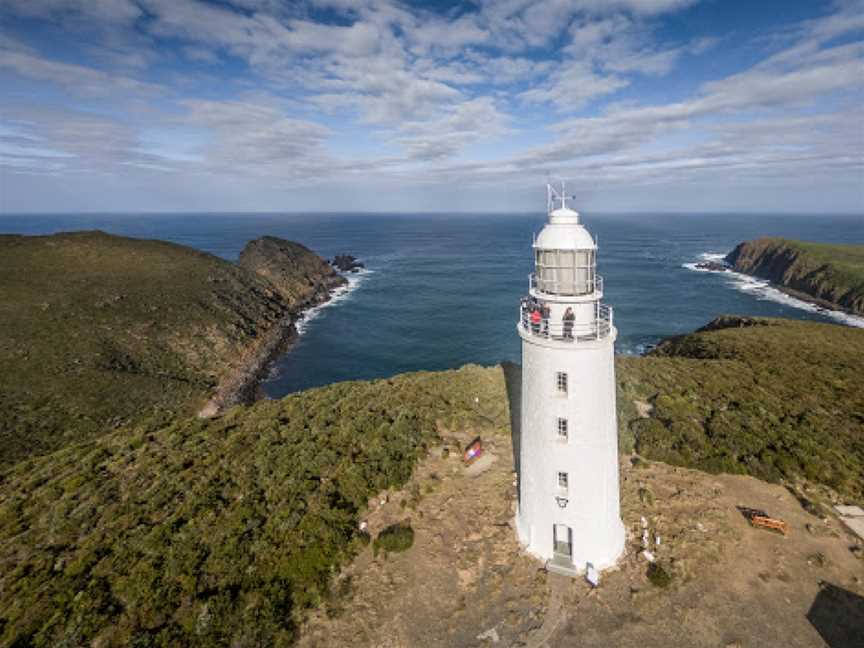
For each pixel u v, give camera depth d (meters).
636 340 72.25
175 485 23.25
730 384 33.50
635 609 16.25
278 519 20.28
